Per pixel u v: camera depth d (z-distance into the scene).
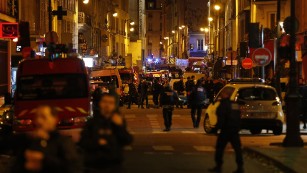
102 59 122.69
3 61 61.06
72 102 29.78
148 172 23.12
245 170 23.86
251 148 28.80
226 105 22.44
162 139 35.22
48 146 11.10
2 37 57.03
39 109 11.20
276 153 26.73
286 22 33.00
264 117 35.91
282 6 73.44
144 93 68.81
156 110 64.62
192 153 28.95
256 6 77.25
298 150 27.77
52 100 29.95
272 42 64.44
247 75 83.19
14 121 29.34
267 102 36.12
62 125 28.86
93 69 85.12
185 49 184.00
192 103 42.62
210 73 122.69
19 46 62.72
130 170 23.58
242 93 36.16
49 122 11.18
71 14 97.75
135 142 33.59
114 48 149.12
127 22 172.25
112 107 13.55
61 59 31.47
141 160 26.44
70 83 30.58
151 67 198.62
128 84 76.12
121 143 13.50
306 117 39.72
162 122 48.47
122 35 162.12
